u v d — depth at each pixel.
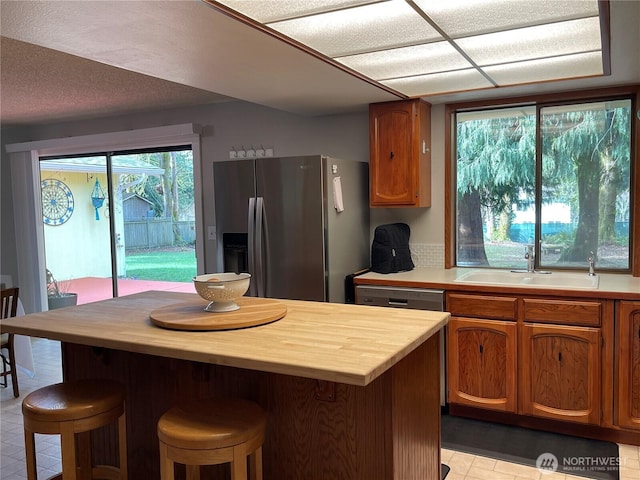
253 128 4.68
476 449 3.00
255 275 3.75
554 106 3.68
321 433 2.00
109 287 5.77
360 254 4.06
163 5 1.86
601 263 3.64
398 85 3.30
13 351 3.99
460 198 4.06
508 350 3.20
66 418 1.94
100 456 2.64
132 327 2.10
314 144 4.43
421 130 3.77
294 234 3.64
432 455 2.26
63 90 4.14
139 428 2.47
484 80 3.21
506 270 3.86
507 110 3.85
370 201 3.89
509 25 2.22
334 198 3.66
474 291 3.29
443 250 4.02
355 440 1.93
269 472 2.12
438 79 3.16
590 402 3.00
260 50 2.45
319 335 1.89
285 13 2.02
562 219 3.74
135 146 5.32
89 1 1.81
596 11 2.06
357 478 1.93
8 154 5.93
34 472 2.06
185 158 5.18
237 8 1.96
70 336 2.03
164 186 5.31
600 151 3.59
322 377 1.52
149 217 5.43
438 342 2.28
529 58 2.72
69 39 2.24
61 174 5.95
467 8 2.01
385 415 1.84
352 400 1.92
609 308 2.92
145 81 3.88
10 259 6.03
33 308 5.81
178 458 1.68
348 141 4.28
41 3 1.82
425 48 2.52
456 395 3.38
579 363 3.02
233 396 2.19
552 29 2.27
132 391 2.48
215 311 2.21
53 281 6.10
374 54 2.61
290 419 2.06
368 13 2.04
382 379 1.84
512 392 3.21
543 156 3.76
